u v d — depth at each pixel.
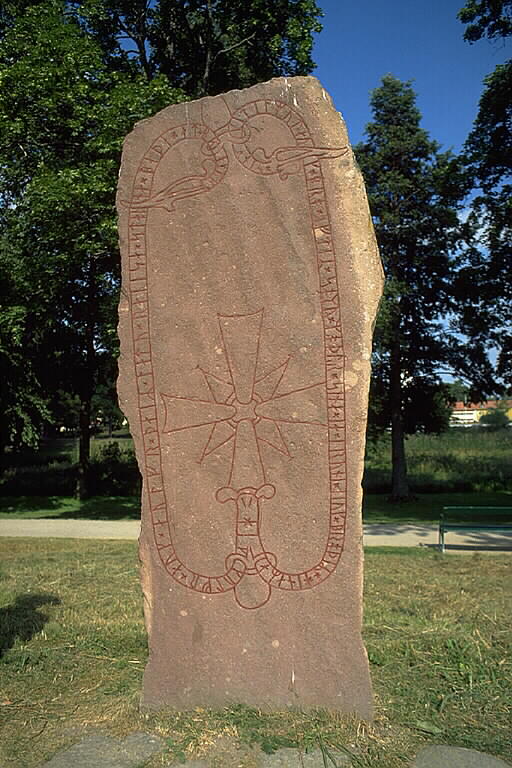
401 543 9.49
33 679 3.89
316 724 3.27
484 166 13.95
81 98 12.22
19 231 13.19
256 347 3.60
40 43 12.26
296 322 3.57
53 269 12.46
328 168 3.57
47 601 5.71
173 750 3.05
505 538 10.09
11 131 12.23
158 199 3.68
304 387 3.55
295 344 3.57
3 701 3.60
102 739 3.16
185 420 3.62
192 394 3.62
